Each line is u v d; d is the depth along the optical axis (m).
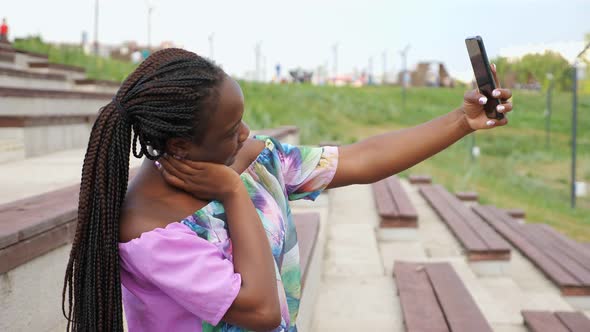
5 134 6.79
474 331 3.74
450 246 6.81
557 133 22.31
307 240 4.24
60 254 2.65
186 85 1.35
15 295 2.30
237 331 1.45
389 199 8.00
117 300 1.37
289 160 1.76
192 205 1.45
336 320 4.34
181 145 1.41
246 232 1.42
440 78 32.75
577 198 13.74
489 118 1.76
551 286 5.84
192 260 1.35
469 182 14.55
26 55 13.95
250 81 23.14
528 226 8.06
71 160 6.70
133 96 1.38
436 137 1.81
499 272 6.12
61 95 8.69
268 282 1.40
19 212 2.65
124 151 1.41
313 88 24.08
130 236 1.38
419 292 4.54
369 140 1.85
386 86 29.78
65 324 2.71
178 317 1.42
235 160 1.58
